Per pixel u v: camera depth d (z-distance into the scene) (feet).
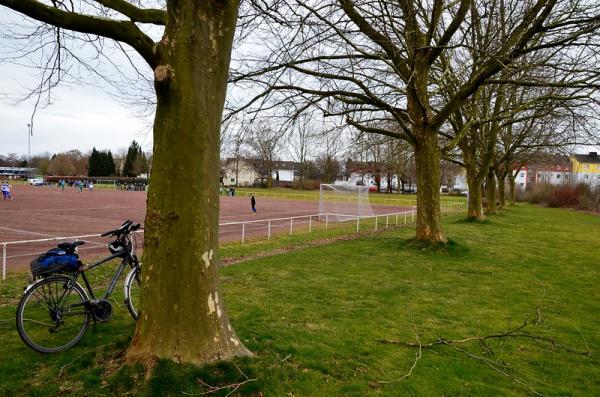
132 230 17.99
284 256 38.81
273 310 21.89
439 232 43.80
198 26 12.60
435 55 40.50
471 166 79.46
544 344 19.15
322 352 16.06
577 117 39.14
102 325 17.98
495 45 38.14
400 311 22.98
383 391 13.65
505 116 53.42
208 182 13.12
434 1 37.47
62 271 15.84
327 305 23.45
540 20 31.60
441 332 19.89
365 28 38.60
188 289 12.82
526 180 291.99
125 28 13.09
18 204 107.96
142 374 12.14
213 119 13.17
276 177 323.98
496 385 14.79
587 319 23.32
